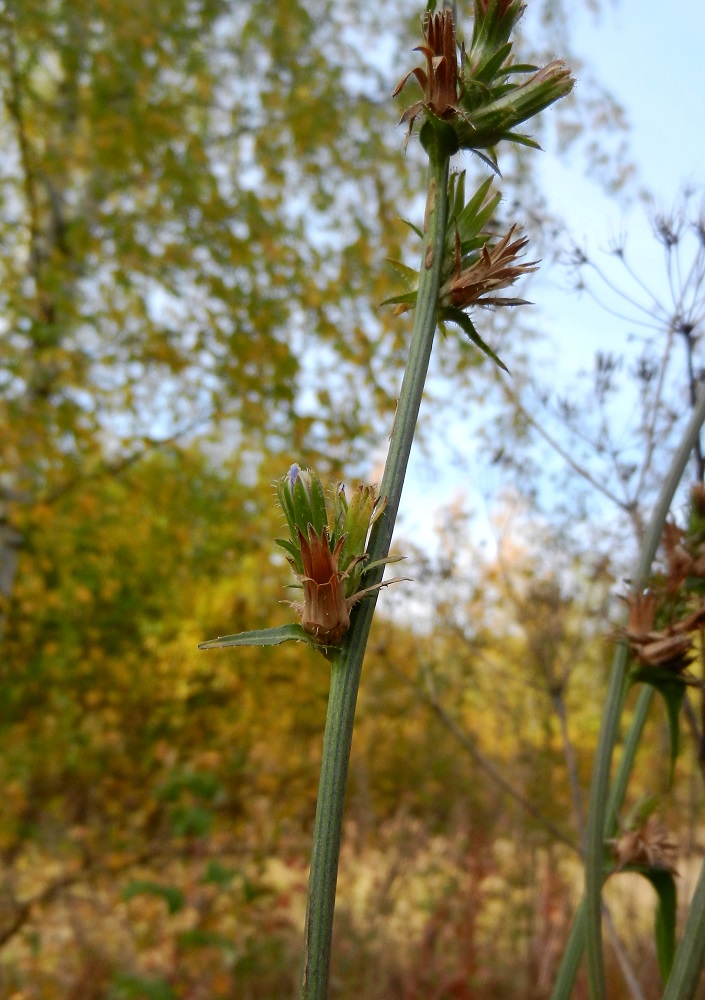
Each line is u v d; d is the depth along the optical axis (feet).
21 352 18.57
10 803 16.14
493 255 2.82
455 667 16.56
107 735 19.25
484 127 2.82
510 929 14.70
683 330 5.87
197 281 19.24
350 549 2.51
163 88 20.93
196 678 22.09
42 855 15.61
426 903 14.64
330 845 2.27
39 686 21.89
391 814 18.94
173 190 19.38
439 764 19.45
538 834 14.97
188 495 21.21
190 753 19.39
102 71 19.22
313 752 21.47
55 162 19.30
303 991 2.18
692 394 5.85
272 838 15.23
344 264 19.72
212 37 22.47
